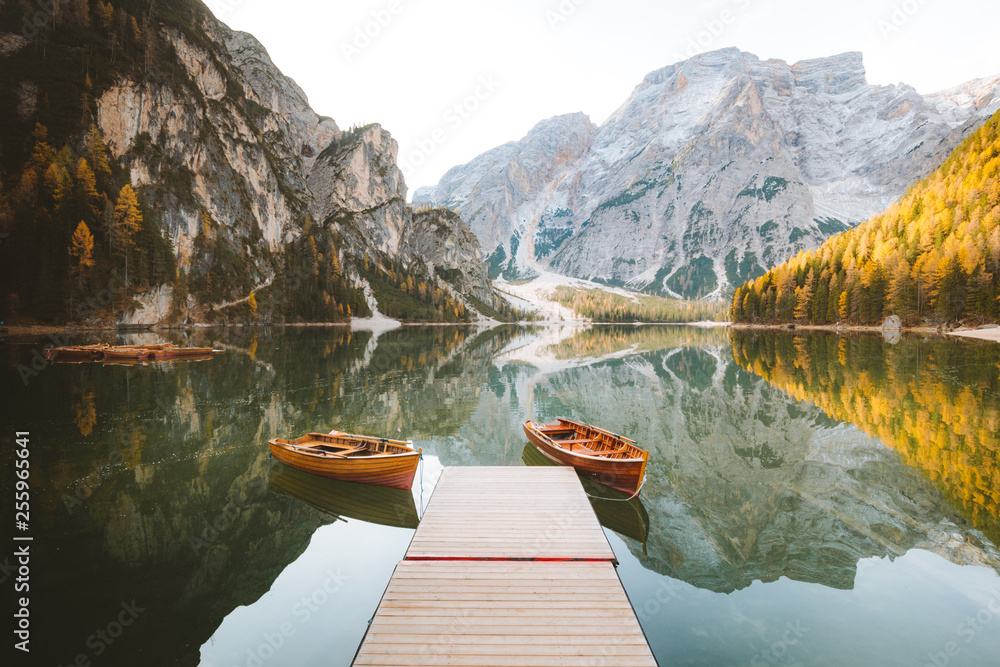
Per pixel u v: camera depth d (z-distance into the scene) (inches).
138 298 3978.8
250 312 5310.0
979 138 5108.3
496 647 317.1
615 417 1141.7
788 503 629.0
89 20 5088.6
